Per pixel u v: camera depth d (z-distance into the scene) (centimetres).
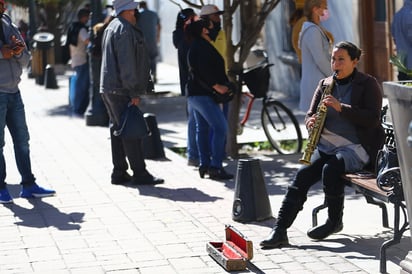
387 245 1265
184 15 2169
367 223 1556
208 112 1966
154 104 3666
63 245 1474
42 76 4794
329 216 1442
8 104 1808
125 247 1449
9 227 1609
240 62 2317
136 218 1648
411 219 1142
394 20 2050
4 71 1781
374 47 3080
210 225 1580
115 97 1927
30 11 4922
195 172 2102
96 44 2700
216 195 1830
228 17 2294
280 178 2006
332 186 1407
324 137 1429
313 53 1892
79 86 3347
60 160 2302
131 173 2066
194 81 1972
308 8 1916
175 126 2994
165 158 2323
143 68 1930
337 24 3253
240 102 2331
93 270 1327
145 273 1305
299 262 1333
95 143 2583
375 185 1320
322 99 1419
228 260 1297
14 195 1883
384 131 1427
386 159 1312
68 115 3334
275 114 2425
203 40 1962
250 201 1592
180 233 1529
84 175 2089
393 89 1119
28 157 1855
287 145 2480
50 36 4781
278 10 3762
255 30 2294
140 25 4212
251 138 2617
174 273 1301
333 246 1416
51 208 1753
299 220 1595
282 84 3788
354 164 1402
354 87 1402
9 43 1770
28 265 1363
